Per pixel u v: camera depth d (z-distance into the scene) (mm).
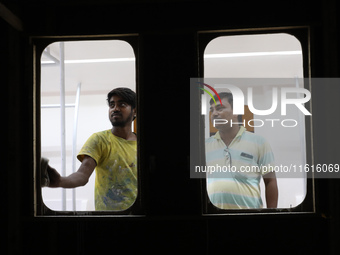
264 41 3916
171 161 2605
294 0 2615
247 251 2561
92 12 2697
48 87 4969
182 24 2650
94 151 3027
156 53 2652
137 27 2670
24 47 2693
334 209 2506
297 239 2545
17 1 2666
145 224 2602
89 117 5059
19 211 2637
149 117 2629
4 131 2643
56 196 5008
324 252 2527
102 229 2621
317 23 2588
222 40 3859
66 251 2627
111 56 4320
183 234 2582
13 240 2611
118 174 3055
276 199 2979
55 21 2707
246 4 2627
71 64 4543
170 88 2633
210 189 3061
